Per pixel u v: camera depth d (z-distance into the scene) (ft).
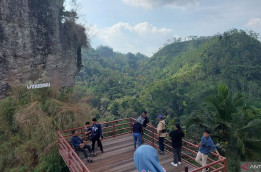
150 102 240.12
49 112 39.42
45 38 60.23
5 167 35.22
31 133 35.99
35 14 57.36
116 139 31.71
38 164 34.06
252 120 39.68
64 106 40.57
